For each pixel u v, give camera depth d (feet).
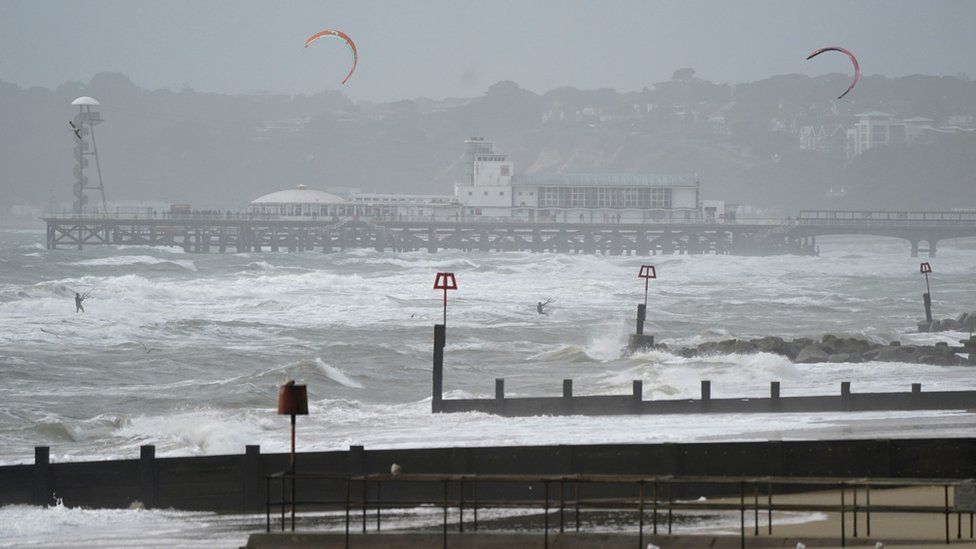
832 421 351.25
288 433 336.29
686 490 238.89
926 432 321.11
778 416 365.20
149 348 588.91
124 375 491.31
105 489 236.22
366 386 476.13
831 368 529.04
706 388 374.43
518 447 243.19
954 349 598.75
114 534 211.00
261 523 221.25
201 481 236.63
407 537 186.70
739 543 183.32
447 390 459.32
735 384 465.06
